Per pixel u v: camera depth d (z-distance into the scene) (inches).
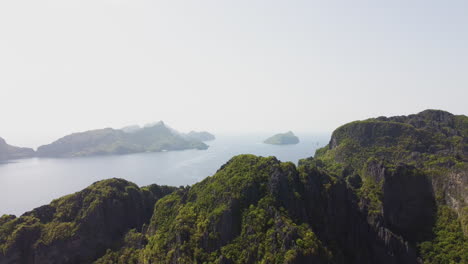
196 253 3174.2
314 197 3993.6
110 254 3993.6
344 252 3838.6
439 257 3646.7
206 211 3698.3
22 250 3870.6
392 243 3907.5
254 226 3235.7
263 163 4168.3
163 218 4266.7
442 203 4286.4
